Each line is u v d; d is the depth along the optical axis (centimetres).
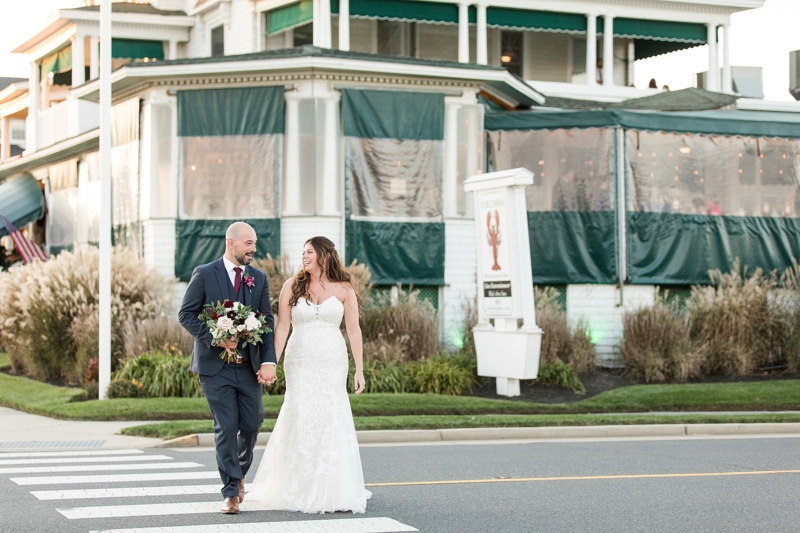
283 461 759
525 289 1753
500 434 1375
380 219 2066
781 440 1348
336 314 769
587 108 2452
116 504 776
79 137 2606
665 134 2227
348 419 770
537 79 3033
